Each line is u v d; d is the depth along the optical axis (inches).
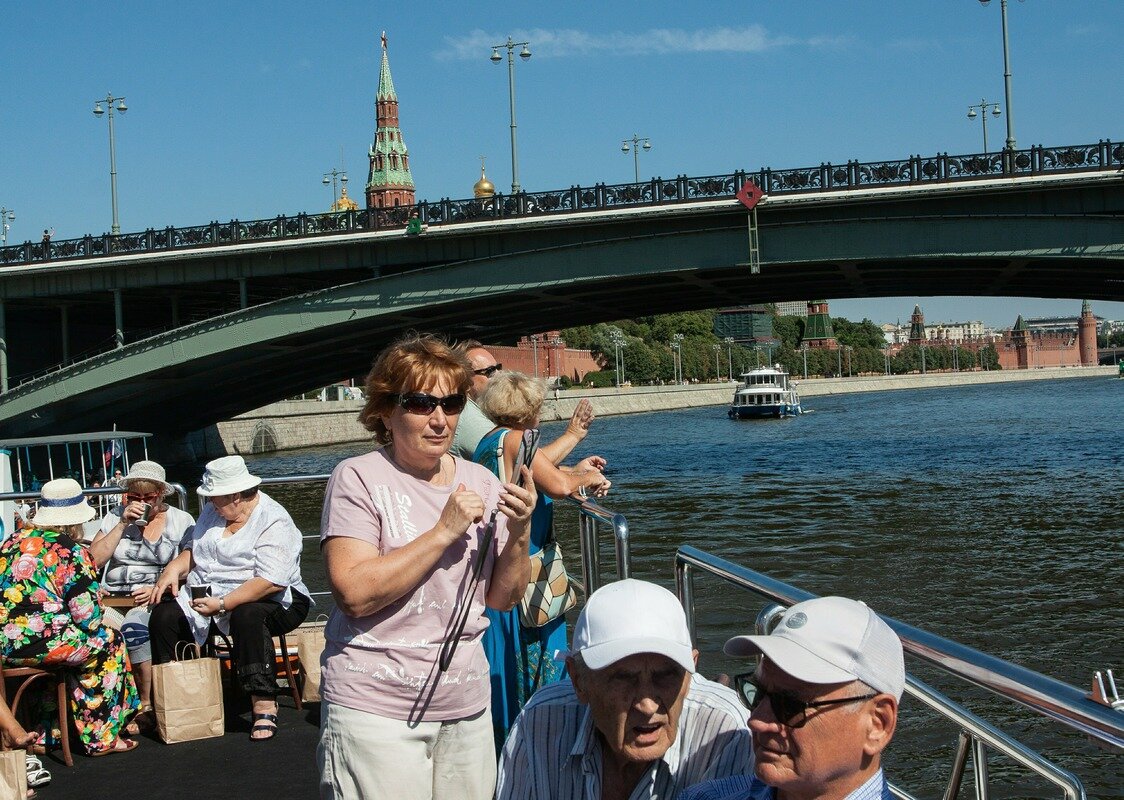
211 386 1774.1
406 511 136.1
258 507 252.1
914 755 390.9
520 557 140.1
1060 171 1147.9
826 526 1011.9
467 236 1369.3
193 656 261.4
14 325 2027.6
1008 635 602.9
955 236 1163.3
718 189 1248.8
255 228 1470.2
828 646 97.6
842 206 1227.9
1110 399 3954.2
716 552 898.7
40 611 229.3
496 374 189.3
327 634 140.3
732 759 124.6
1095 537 893.8
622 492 1359.5
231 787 217.6
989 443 1945.1
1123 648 566.9
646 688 113.1
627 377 5748.0
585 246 1291.8
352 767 134.6
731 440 2383.1
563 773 124.5
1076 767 380.2
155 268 1546.5
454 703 137.3
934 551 863.7
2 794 204.2
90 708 238.2
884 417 3270.2
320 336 1515.7
